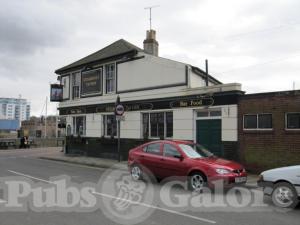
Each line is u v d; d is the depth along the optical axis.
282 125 13.27
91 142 22.48
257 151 13.89
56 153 26.97
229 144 14.72
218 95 15.20
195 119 16.31
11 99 117.50
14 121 74.88
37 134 66.75
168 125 17.70
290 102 13.10
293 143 12.96
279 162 13.27
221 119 15.16
